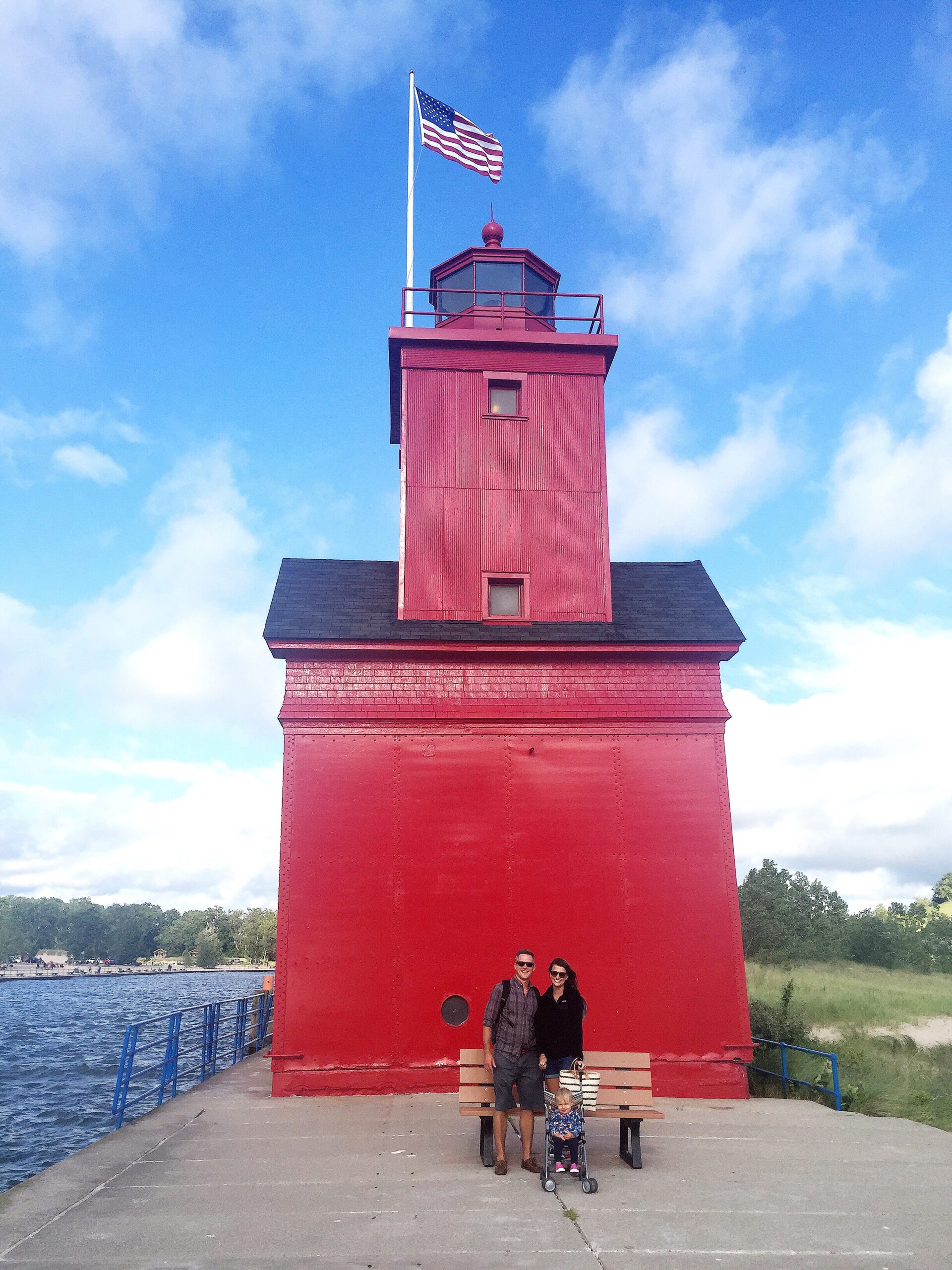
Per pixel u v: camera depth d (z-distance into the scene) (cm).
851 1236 588
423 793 1260
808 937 4862
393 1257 548
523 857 1244
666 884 1248
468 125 1886
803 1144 876
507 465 1520
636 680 1337
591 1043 1180
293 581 1500
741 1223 616
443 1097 1116
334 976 1175
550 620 1444
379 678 1305
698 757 1306
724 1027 1195
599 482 1527
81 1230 602
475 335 1547
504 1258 546
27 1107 2803
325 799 1244
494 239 1769
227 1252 559
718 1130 952
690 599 1516
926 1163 798
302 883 1207
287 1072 1136
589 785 1282
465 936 1205
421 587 1441
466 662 1326
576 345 1566
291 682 1293
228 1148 845
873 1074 1309
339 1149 840
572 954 1210
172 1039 1213
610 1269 528
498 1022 767
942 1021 2320
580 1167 707
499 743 1289
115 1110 1010
